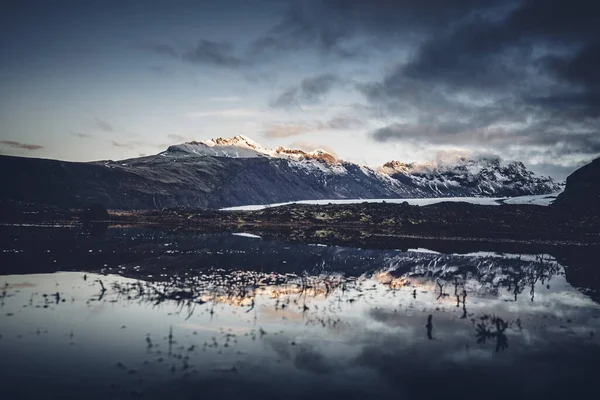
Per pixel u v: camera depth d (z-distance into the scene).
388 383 22.41
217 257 62.56
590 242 111.06
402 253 77.31
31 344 25.14
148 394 19.75
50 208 125.75
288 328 30.47
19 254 56.12
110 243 72.25
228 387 20.89
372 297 41.84
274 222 130.62
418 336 30.17
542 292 47.72
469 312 37.41
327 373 23.20
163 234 94.00
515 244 102.00
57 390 19.77
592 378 24.05
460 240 106.31
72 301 34.88
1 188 150.62
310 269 56.66
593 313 38.44
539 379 23.72
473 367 25.05
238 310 34.44
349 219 133.88
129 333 27.69
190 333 28.25
